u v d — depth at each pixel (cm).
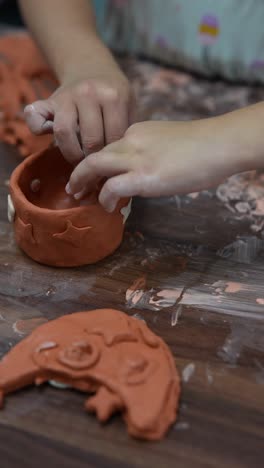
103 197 43
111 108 48
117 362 38
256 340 42
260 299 45
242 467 35
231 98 67
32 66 66
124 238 50
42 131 49
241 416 37
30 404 38
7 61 68
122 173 44
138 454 35
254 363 40
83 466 35
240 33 68
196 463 35
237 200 54
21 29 83
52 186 50
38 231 44
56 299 44
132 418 35
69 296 45
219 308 44
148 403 36
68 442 36
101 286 45
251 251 49
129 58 74
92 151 48
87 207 43
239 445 36
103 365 38
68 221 43
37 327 42
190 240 50
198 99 67
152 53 73
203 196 54
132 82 69
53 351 39
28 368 38
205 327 43
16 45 70
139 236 50
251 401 38
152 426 35
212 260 48
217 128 45
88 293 45
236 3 67
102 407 36
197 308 44
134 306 44
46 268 47
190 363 40
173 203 53
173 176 44
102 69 54
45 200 50
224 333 42
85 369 37
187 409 37
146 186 43
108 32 74
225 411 37
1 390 37
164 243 49
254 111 47
